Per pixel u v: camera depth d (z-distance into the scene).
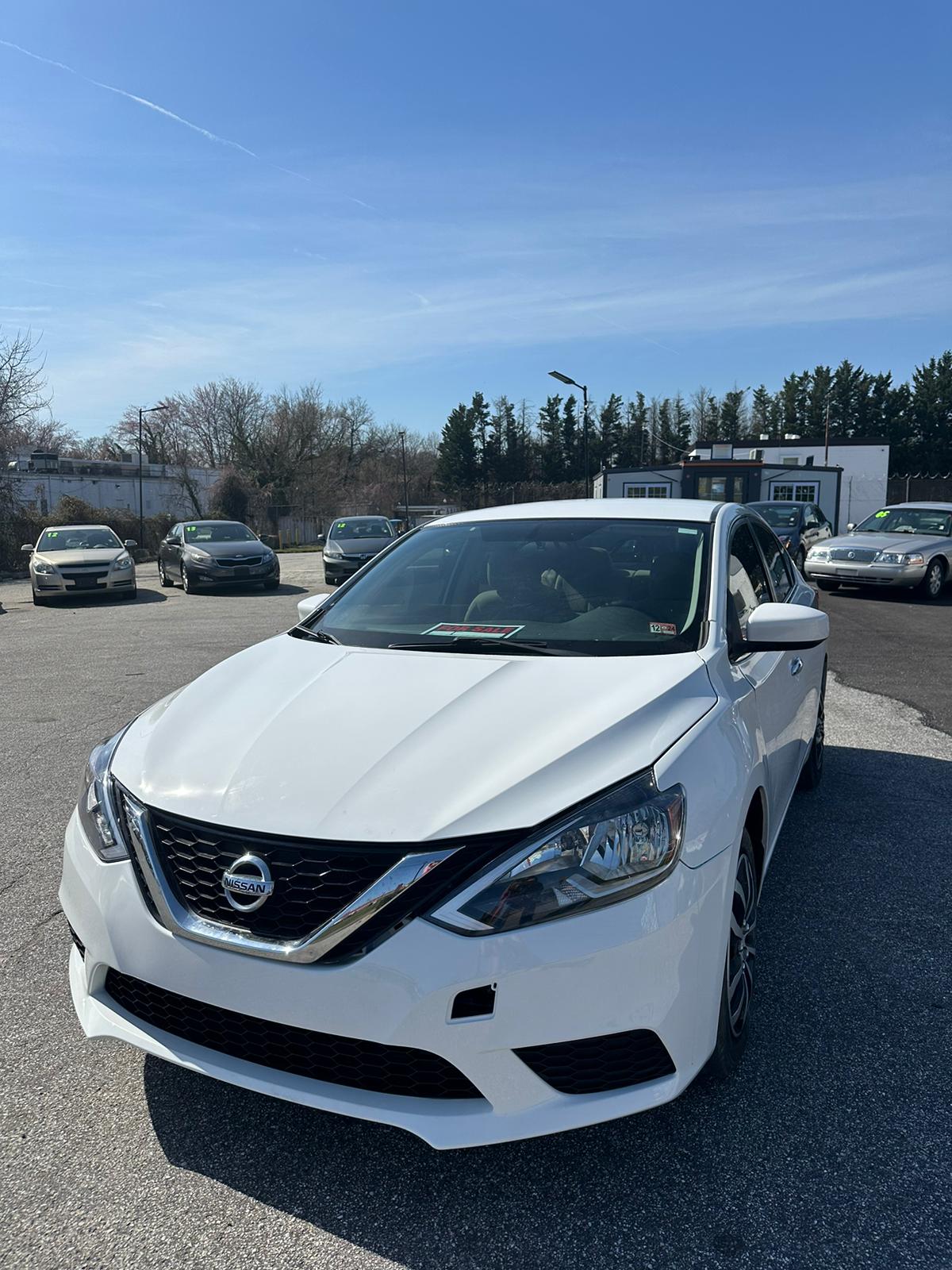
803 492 37.81
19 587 21.98
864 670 8.24
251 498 58.25
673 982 1.96
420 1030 1.84
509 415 85.12
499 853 1.89
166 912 2.07
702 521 3.43
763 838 2.74
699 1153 2.15
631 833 1.95
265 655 3.07
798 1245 1.87
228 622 12.81
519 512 3.83
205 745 2.38
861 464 56.28
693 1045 2.03
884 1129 2.22
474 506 59.97
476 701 2.40
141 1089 2.45
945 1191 2.01
